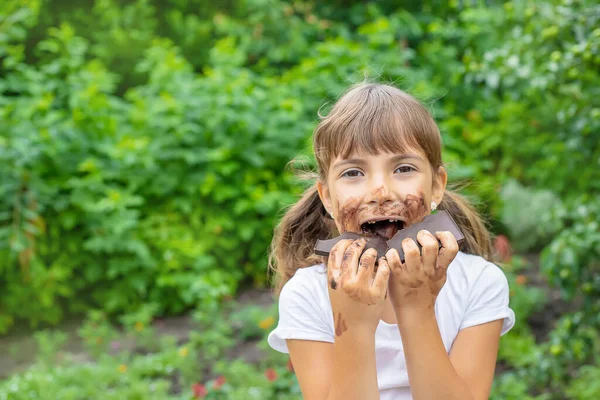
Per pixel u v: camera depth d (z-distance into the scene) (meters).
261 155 5.70
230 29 7.17
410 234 1.50
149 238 5.25
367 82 2.05
